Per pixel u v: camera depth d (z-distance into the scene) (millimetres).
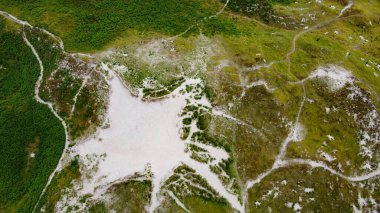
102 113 45062
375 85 50000
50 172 42375
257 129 45094
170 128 44406
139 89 46562
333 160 44000
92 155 42781
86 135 44188
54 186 41250
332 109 47312
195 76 47750
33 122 46469
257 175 42500
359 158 44688
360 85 49250
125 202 40125
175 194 40625
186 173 41719
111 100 45781
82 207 39969
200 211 39906
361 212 41656
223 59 50125
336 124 46406
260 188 41719
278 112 46219
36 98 48031
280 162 43531
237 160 43062
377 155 45125
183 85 47094
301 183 42344
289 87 48312
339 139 45500
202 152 43062
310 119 46469
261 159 43438
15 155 44688
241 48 51781
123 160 42438
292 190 41812
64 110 46125
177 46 51125
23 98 48969
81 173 41844
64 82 47562
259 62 50250
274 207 40844
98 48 50125
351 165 44156
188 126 44531
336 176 43250
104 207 40000
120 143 43438
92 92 46406
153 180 41125
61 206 40062
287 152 44125
